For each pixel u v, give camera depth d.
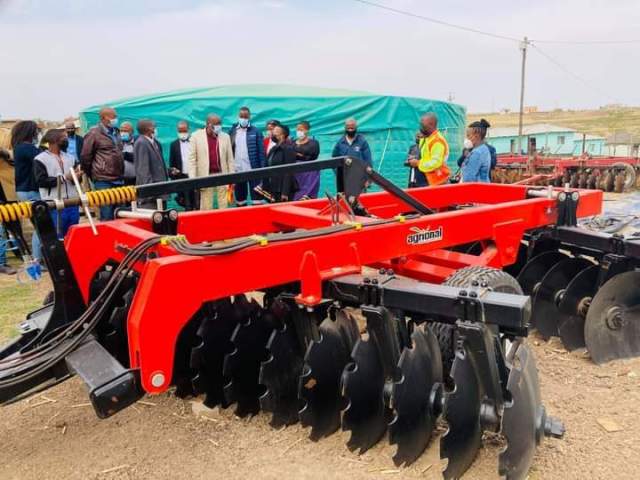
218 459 2.70
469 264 3.58
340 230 2.86
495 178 20.56
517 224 3.79
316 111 10.96
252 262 2.54
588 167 17.50
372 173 3.37
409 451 2.56
